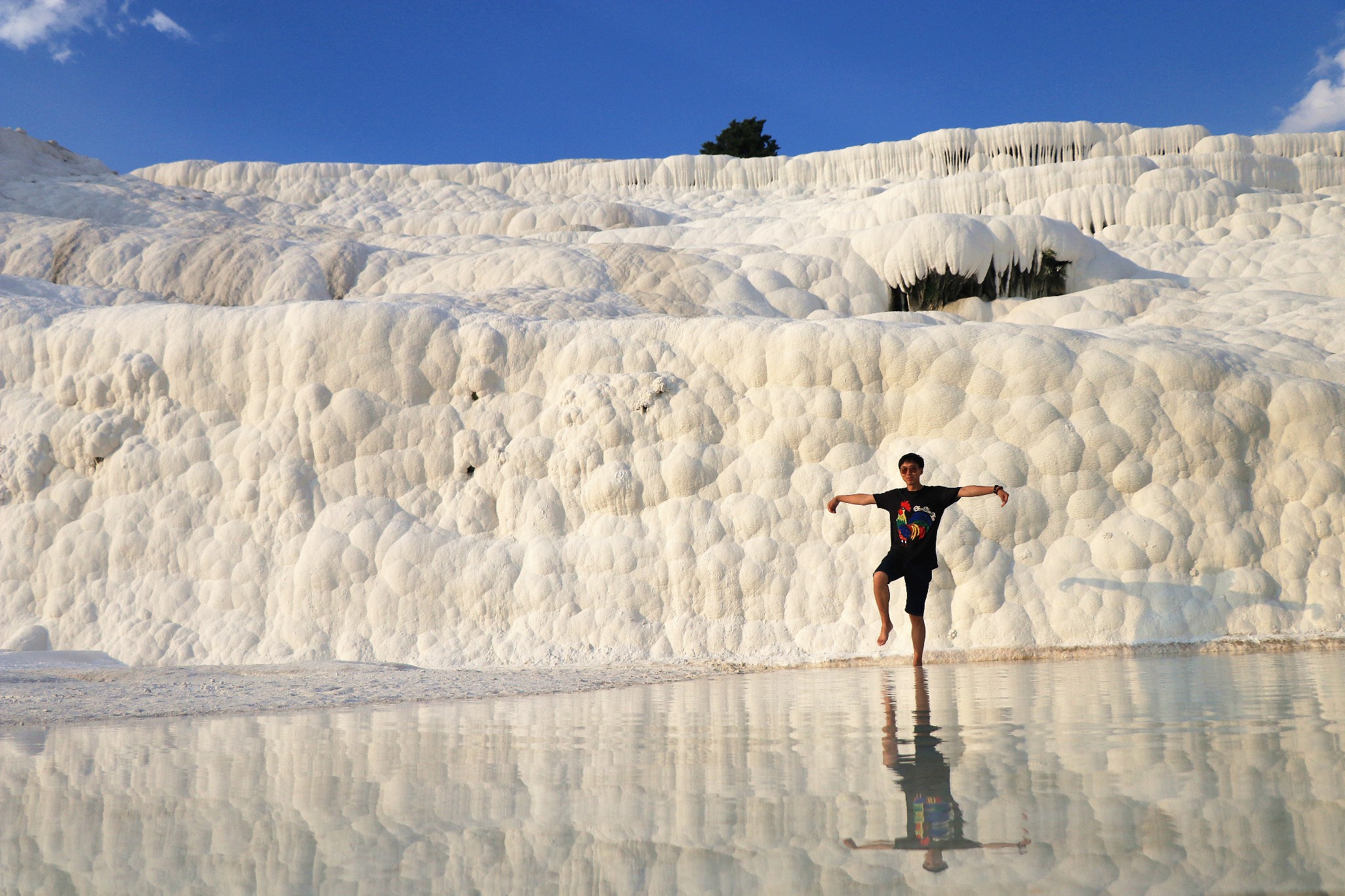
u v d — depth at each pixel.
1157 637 5.60
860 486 6.20
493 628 6.17
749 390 6.53
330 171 23.39
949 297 11.51
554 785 1.16
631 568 6.20
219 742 1.74
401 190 22.89
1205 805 0.90
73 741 1.78
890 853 0.74
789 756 1.39
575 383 6.71
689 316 9.61
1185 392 6.12
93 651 6.26
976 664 5.09
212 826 0.92
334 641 6.20
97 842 0.85
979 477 6.03
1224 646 5.50
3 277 9.44
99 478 6.89
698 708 2.46
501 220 18.47
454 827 0.90
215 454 6.83
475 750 1.54
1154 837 0.77
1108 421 6.09
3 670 4.95
